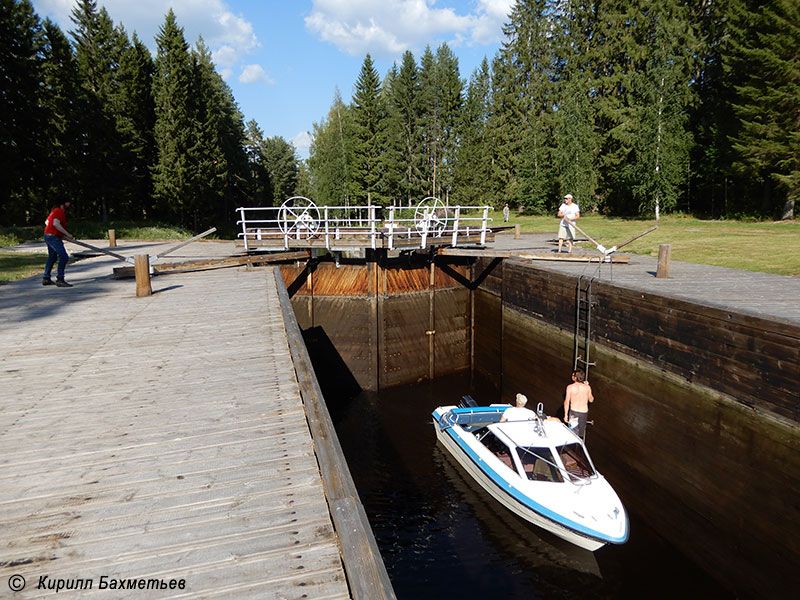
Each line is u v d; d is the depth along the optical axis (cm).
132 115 5194
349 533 334
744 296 1002
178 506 384
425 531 1008
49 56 4503
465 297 2106
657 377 1001
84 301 1115
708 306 862
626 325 1098
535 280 1523
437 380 2041
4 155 3391
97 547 338
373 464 1301
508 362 1758
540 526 918
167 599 293
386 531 1012
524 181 5384
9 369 687
